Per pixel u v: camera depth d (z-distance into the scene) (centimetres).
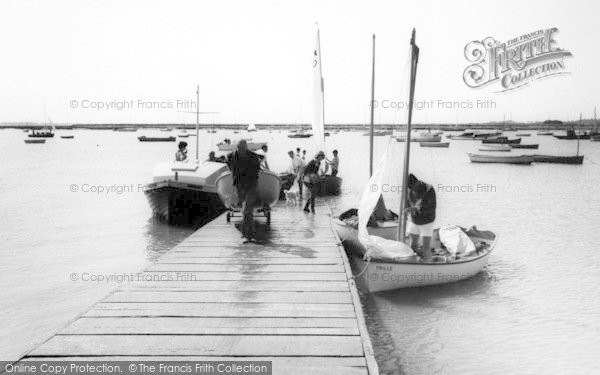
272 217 1426
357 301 668
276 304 657
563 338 829
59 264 1255
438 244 1211
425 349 788
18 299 994
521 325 878
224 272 817
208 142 12962
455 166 5062
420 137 8994
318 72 2055
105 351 506
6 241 1505
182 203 1684
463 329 859
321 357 498
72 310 936
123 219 1875
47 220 1845
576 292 1051
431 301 995
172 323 585
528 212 2119
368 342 532
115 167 4497
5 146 8969
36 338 812
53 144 10119
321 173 2425
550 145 9875
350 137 18562
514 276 1166
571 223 1856
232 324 584
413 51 971
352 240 1211
